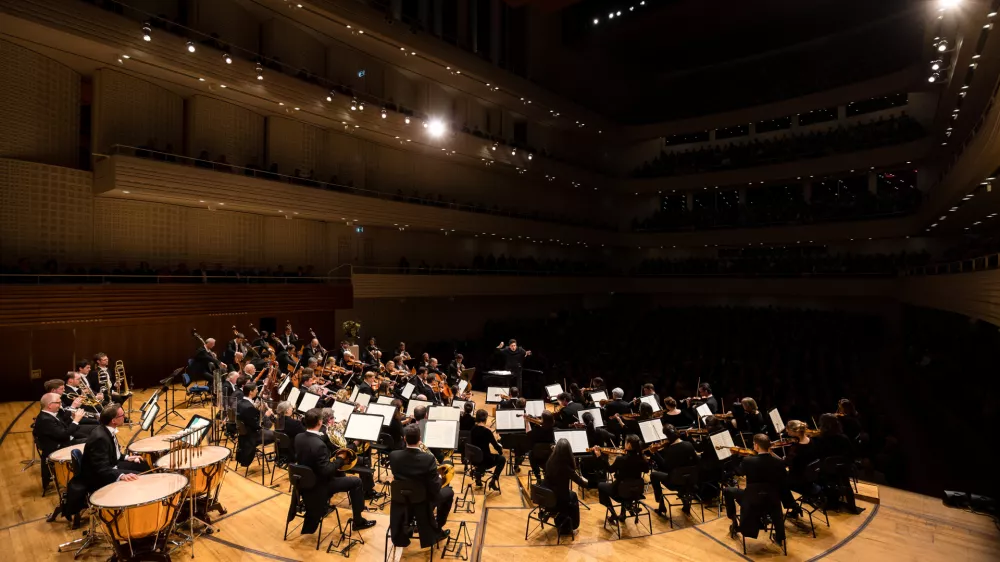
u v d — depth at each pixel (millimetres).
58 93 14625
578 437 7766
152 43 14320
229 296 16812
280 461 8586
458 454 10375
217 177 16000
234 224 18844
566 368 18094
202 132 17391
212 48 15633
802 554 6629
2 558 5777
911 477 12383
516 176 30656
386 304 23891
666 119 37844
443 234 27281
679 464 7223
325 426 7324
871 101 29328
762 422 8492
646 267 34000
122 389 11188
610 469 7449
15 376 12750
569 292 31016
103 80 15023
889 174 28750
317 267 21609
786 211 29750
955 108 19844
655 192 33812
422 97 25328
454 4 26734
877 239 29047
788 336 23094
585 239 32562
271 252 20000
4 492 7426
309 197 18672
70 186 14680
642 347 21906
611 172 36938
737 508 7863
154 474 5773
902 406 17156
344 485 6547
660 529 7242
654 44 34469
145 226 16391
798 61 33812
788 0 28953
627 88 38031
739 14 30453
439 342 24031
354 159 22359
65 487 6676
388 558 6156
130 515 5086
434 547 6441
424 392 11062
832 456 7250
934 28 17641
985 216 21562
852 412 8188
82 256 14969
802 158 28844
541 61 31359
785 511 7645
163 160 16203
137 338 14891
